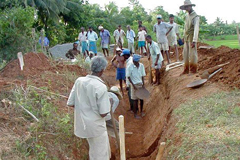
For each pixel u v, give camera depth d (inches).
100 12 1278.3
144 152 245.3
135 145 268.5
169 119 221.5
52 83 266.4
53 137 180.1
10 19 483.5
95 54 564.1
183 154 147.3
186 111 198.1
